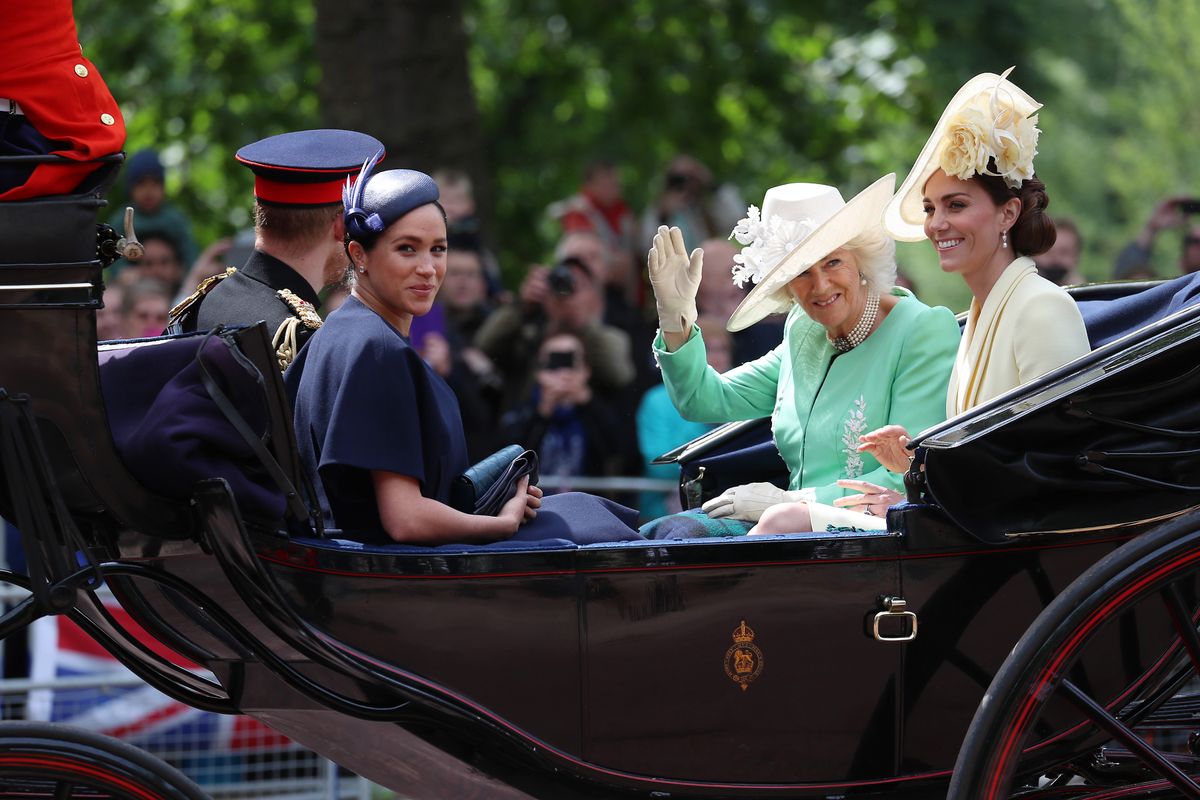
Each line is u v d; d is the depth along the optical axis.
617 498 22.66
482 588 10.56
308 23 43.72
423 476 10.87
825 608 10.88
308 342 11.62
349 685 10.70
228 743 18.50
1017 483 10.73
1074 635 10.46
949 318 13.18
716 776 10.91
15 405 9.63
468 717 10.45
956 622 11.05
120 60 42.94
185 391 10.22
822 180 48.94
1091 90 59.66
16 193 9.71
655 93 47.53
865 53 47.62
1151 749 10.73
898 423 12.84
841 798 11.03
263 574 10.05
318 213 13.14
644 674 10.75
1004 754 10.50
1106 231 57.47
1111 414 10.81
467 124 28.64
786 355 13.94
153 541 10.45
